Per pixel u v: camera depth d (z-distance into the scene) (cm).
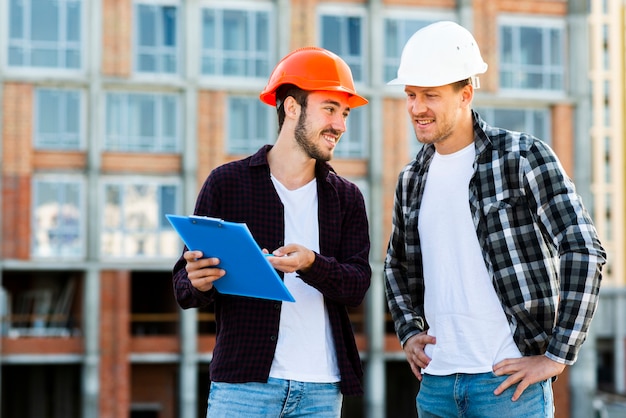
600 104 5462
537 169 442
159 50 2833
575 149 3062
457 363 455
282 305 463
